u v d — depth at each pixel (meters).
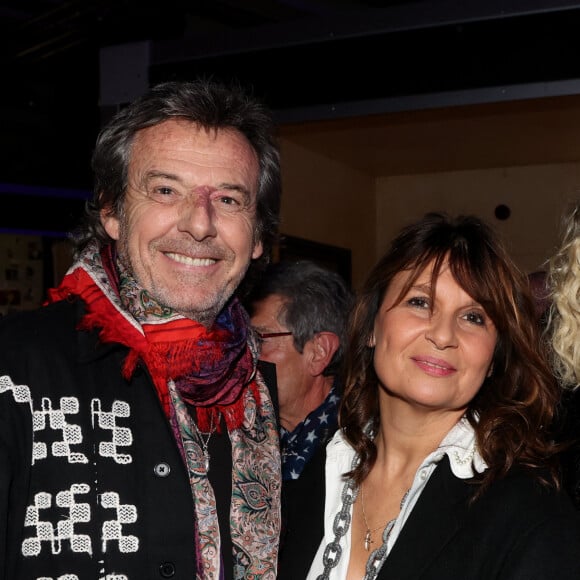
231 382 1.88
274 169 1.90
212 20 5.07
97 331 1.71
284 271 2.65
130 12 3.75
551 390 1.75
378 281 1.88
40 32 4.61
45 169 5.06
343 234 6.34
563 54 3.19
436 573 1.64
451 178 6.81
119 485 1.62
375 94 3.46
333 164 6.21
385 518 1.84
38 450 1.58
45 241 6.84
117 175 1.78
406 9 3.41
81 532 1.57
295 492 2.00
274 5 4.80
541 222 6.59
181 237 1.73
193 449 1.75
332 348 2.56
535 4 3.22
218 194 1.74
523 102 4.45
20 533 1.53
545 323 1.89
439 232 1.81
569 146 5.84
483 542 1.63
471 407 1.83
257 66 3.63
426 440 1.85
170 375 1.77
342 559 1.84
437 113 4.73
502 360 1.81
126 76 3.85
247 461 1.87
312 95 3.55
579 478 1.64
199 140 1.74
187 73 3.75
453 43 3.34
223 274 1.79
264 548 1.82
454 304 1.75
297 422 2.58
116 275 1.79
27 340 1.64
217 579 1.70
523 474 1.67
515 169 6.66
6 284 6.64
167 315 1.78
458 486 1.72
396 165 6.51
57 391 1.62
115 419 1.67
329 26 3.52
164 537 1.64
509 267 1.78
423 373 1.76
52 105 4.97
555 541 1.56
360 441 1.93
